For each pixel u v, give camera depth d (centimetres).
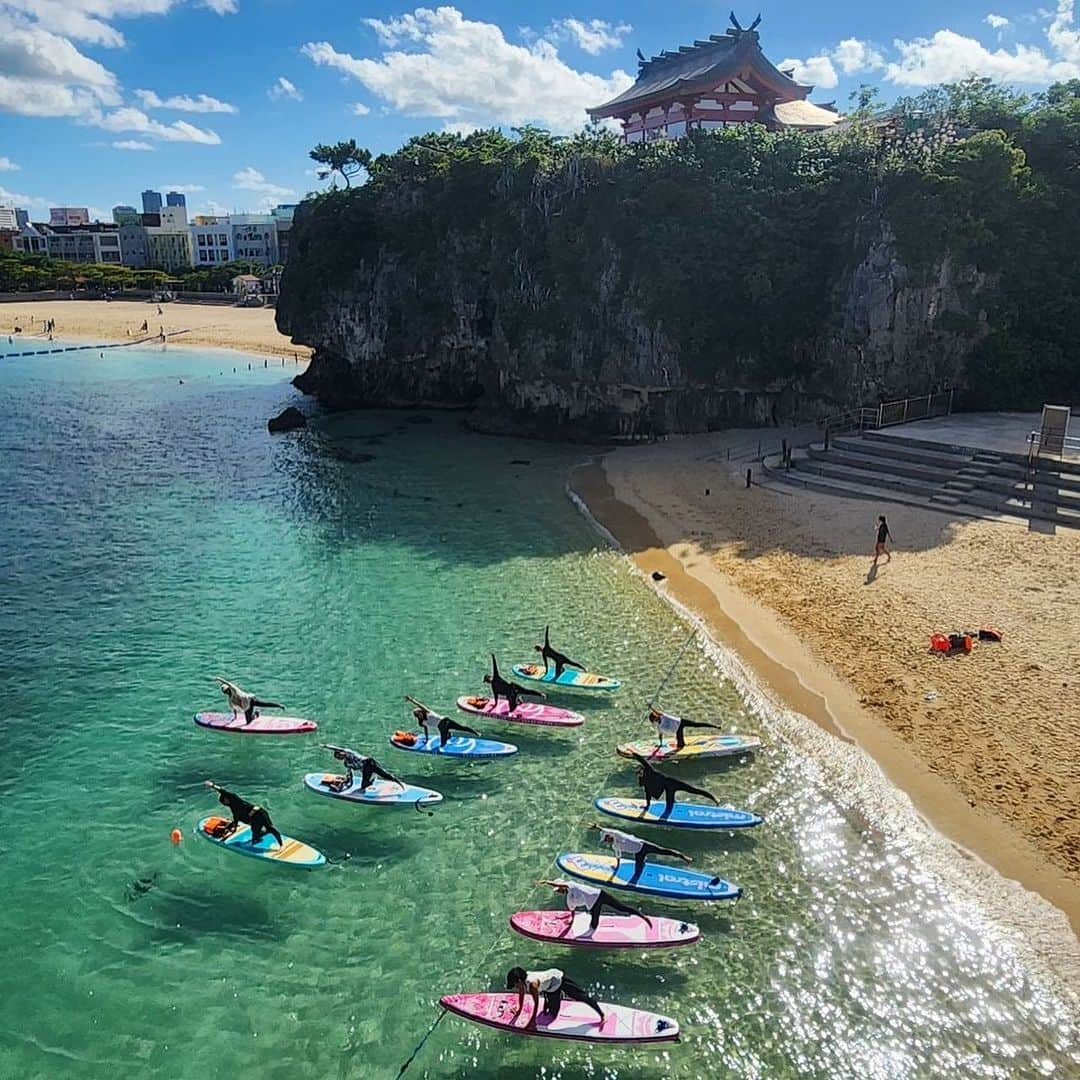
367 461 5578
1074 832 1844
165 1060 1481
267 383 9131
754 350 5688
